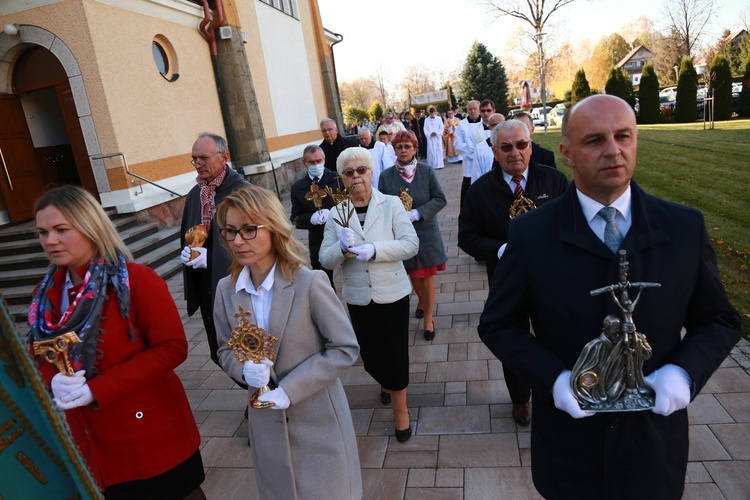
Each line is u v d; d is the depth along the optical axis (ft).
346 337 6.81
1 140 27.45
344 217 10.44
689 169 38.91
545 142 68.28
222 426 12.38
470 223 10.91
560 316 5.24
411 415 11.71
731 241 21.17
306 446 6.75
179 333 7.04
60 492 3.60
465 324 16.22
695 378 4.78
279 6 49.42
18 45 26.89
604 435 5.19
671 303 4.97
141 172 28.53
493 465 9.81
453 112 65.10
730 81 83.35
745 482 8.64
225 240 6.70
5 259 24.76
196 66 34.86
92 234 6.63
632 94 96.89
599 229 5.18
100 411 6.69
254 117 39.17
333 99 62.28
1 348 3.28
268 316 6.78
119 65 27.43
